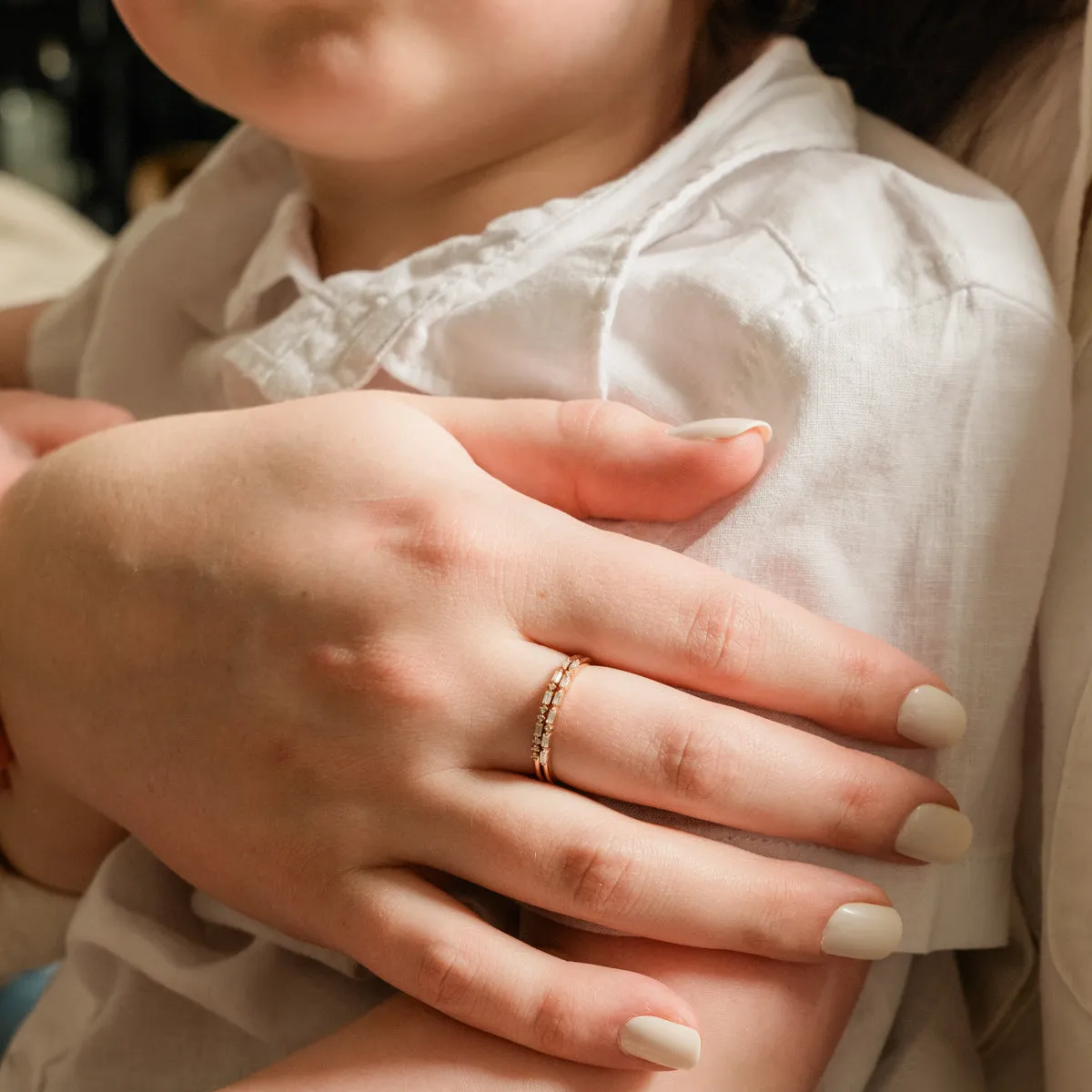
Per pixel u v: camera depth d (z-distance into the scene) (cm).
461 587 36
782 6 45
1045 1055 38
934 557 37
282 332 42
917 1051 39
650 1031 34
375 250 45
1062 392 38
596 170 43
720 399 38
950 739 36
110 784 39
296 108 39
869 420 37
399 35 38
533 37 39
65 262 107
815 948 35
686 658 36
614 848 35
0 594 40
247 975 40
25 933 46
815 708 36
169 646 37
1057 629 39
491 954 35
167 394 51
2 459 44
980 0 44
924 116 46
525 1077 35
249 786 37
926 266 38
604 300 39
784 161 42
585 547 36
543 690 36
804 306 38
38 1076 42
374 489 37
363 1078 35
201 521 38
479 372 41
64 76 152
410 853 36
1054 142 43
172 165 124
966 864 38
